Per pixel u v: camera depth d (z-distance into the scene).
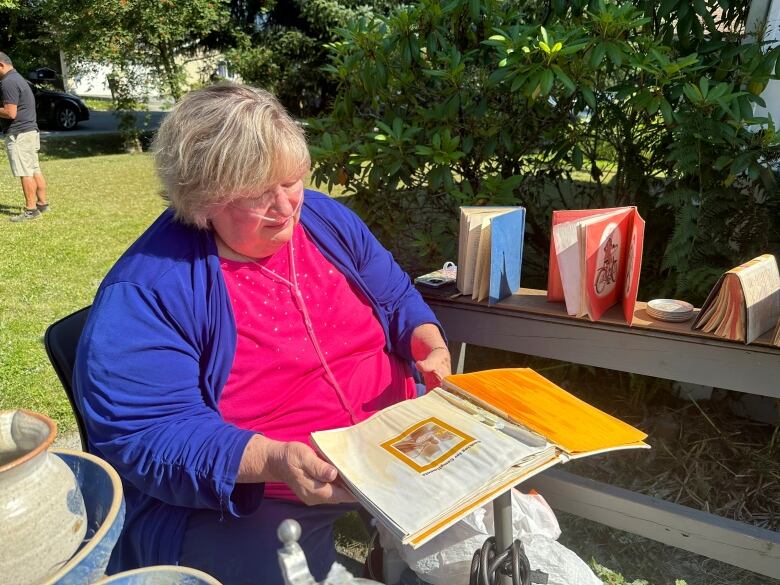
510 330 2.01
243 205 1.36
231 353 1.43
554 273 1.99
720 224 2.44
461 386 1.49
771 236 2.39
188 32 12.47
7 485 0.84
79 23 11.37
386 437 1.30
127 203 7.89
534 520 1.59
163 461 1.26
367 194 2.80
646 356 1.83
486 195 2.58
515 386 1.50
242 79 14.66
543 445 1.23
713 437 2.59
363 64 2.83
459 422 1.33
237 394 1.46
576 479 1.98
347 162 2.70
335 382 1.56
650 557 2.04
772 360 1.67
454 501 1.09
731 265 2.45
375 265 1.83
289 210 1.40
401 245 3.10
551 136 2.76
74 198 8.13
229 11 14.01
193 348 1.41
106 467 1.01
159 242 1.42
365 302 1.74
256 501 1.32
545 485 2.01
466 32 2.82
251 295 1.50
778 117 2.85
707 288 2.35
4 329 3.84
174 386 1.34
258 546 1.37
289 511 1.43
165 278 1.37
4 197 8.08
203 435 1.29
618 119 2.76
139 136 13.07
